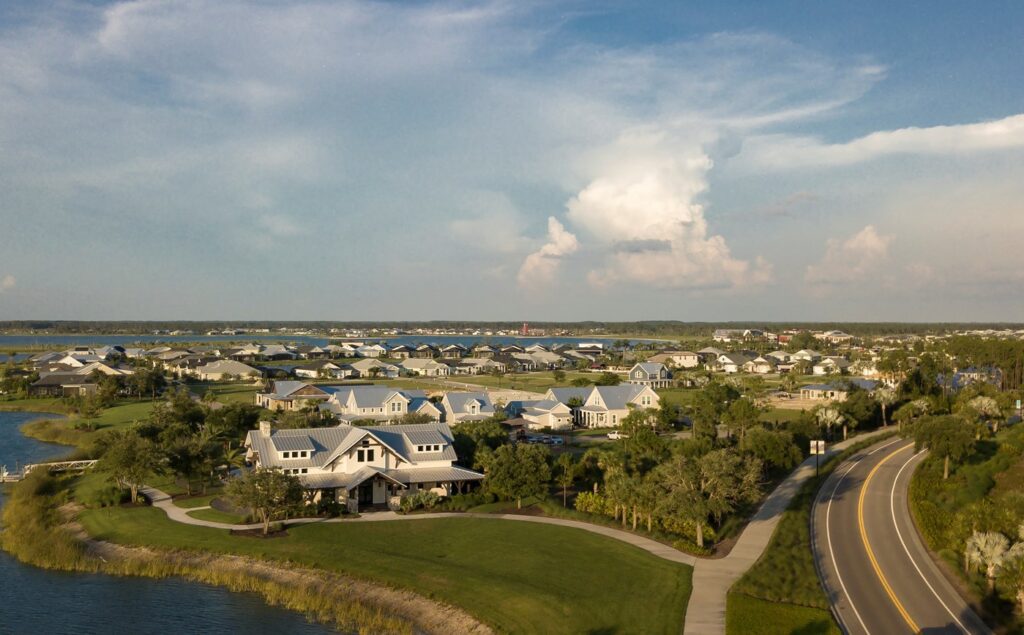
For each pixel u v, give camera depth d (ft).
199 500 256.93
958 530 200.03
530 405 474.49
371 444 260.62
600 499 238.27
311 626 166.30
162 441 308.19
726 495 209.56
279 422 352.49
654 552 197.57
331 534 216.33
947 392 526.98
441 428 286.46
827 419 388.16
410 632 160.45
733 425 358.64
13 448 387.96
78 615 171.22
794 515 229.86
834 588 173.06
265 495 214.69
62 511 253.65
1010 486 258.37
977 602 165.07
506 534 214.48
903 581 178.09
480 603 168.14
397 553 200.95
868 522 230.27
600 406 458.91
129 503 253.03
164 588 187.42
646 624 151.64
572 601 164.35
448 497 255.29
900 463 322.55
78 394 574.97
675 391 618.03
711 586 172.65
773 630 146.20
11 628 164.35
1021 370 561.84
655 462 281.54
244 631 163.43
